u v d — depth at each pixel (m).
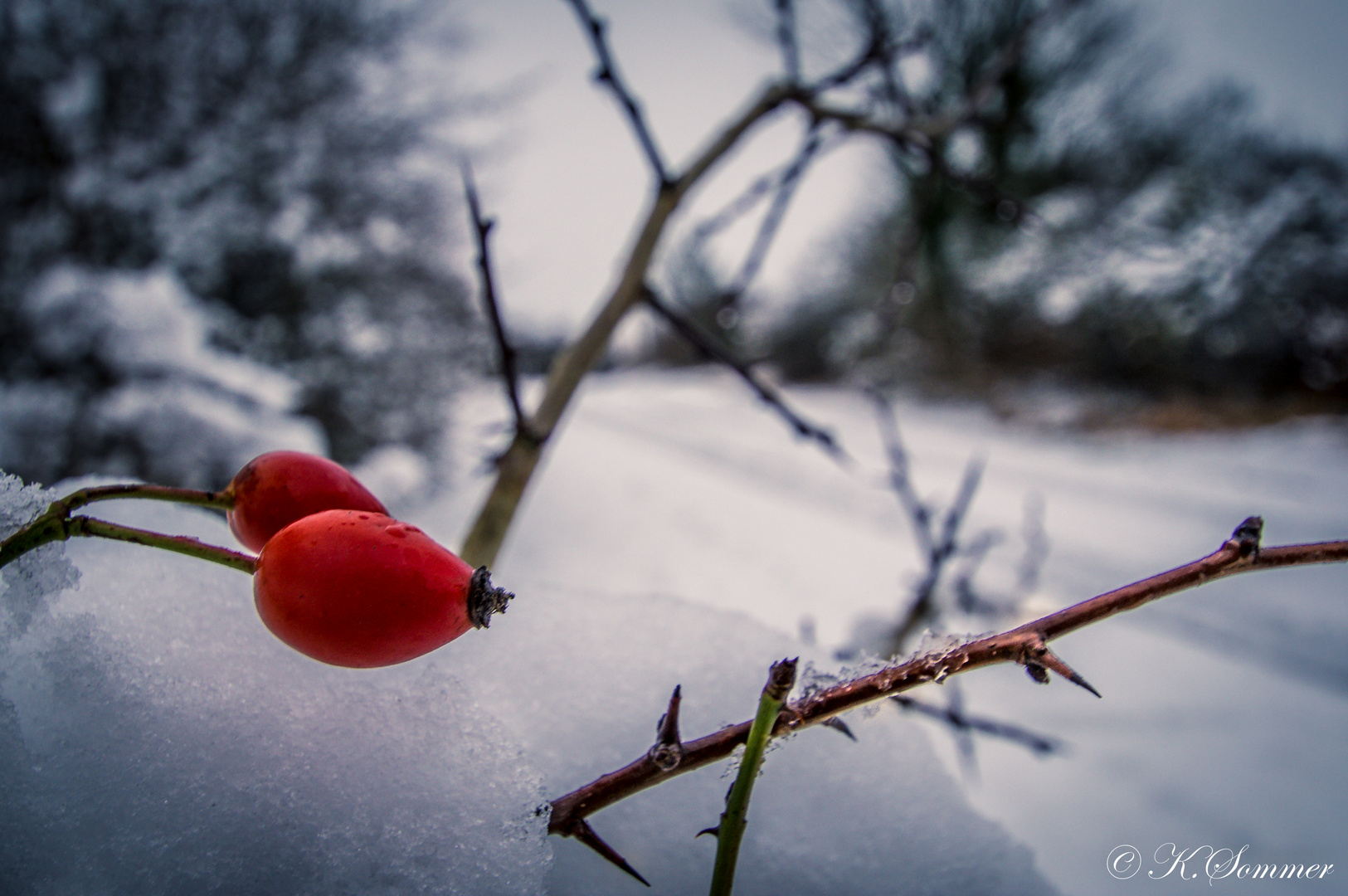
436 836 0.10
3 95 1.08
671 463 2.90
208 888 0.09
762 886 0.13
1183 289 3.30
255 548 0.11
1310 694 1.00
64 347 0.89
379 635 0.09
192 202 1.22
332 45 1.34
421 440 1.46
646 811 0.13
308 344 1.35
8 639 0.10
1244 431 3.26
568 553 1.39
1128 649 1.15
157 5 1.16
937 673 0.10
